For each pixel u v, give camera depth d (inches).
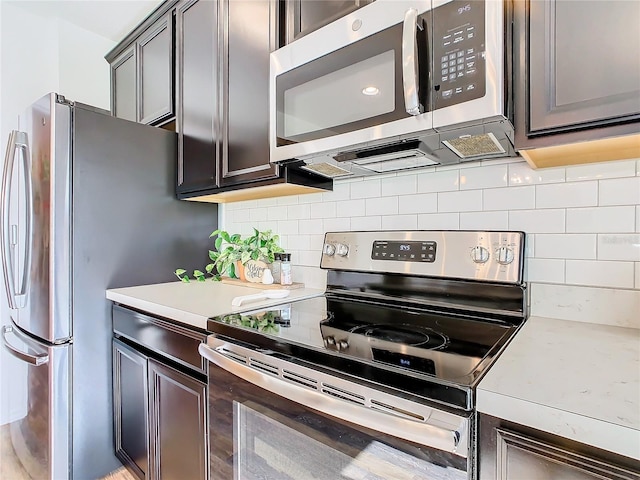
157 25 82.0
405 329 40.6
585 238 41.6
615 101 28.8
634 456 19.3
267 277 69.8
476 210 49.2
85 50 97.6
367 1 45.1
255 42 59.1
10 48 86.6
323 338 37.0
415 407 26.4
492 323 42.4
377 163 51.4
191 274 81.2
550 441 21.9
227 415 41.8
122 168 69.4
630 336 36.2
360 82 42.1
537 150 34.9
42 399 61.9
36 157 63.5
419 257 51.3
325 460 31.8
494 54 32.7
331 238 62.1
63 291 61.1
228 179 64.1
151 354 56.9
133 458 60.9
